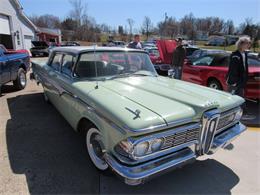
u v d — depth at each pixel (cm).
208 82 676
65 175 292
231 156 352
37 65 566
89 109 273
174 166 235
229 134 299
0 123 455
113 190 269
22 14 2069
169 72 470
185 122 239
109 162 233
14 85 737
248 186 282
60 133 411
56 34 4494
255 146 386
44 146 364
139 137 216
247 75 478
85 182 280
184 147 247
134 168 217
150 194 265
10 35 1906
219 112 263
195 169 316
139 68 407
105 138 244
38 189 265
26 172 296
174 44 928
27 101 609
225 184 286
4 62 636
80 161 322
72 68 350
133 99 266
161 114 232
